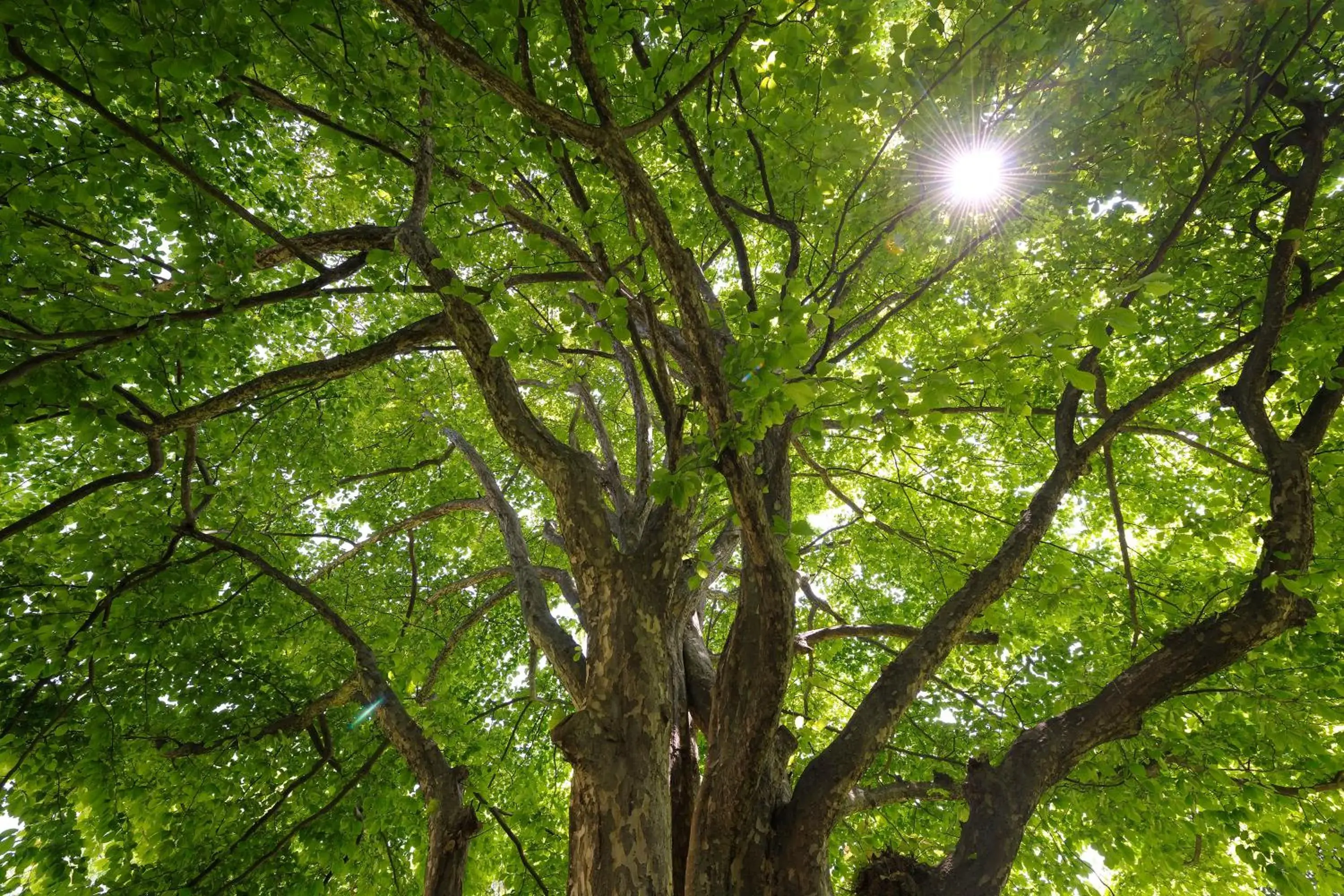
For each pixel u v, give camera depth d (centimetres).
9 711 465
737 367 272
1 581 475
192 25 296
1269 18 397
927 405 252
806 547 718
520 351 333
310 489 825
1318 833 452
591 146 253
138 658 517
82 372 385
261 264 477
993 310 695
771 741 303
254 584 586
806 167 401
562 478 404
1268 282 439
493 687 1076
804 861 307
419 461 1007
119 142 346
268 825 519
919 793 449
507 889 738
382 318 905
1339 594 472
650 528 408
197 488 572
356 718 545
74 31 291
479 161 448
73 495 401
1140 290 498
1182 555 712
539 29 424
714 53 374
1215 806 445
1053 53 415
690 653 516
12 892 456
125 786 470
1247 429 439
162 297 355
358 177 599
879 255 509
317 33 364
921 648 361
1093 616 594
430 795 430
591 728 336
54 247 381
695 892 302
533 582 580
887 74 350
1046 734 360
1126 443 817
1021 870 640
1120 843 488
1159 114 442
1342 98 451
